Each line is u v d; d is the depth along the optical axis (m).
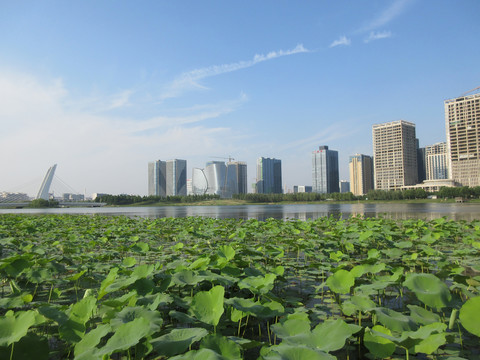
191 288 7.63
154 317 4.66
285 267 10.99
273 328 4.53
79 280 9.31
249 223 22.91
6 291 8.27
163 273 7.75
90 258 10.29
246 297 7.50
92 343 3.96
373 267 7.88
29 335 4.18
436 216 39.78
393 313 5.09
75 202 144.75
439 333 3.90
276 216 48.16
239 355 3.63
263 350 3.73
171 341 3.93
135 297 5.31
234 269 7.77
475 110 167.00
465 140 170.38
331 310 6.88
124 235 16.59
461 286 6.79
